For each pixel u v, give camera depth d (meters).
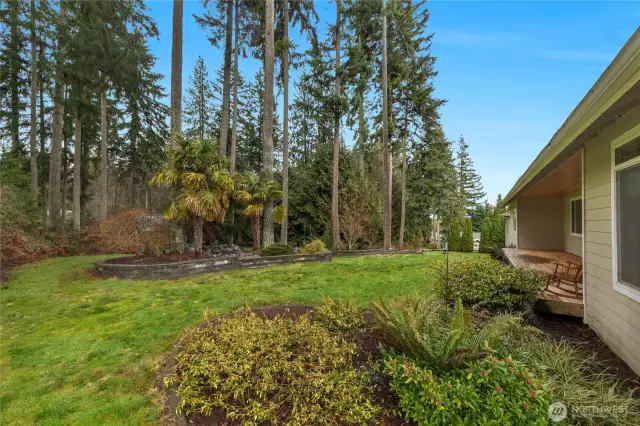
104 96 13.09
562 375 2.51
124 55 11.31
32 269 7.83
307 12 13.38
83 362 2.97
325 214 15.79
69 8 10.81
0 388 2.53
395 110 16.67
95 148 19.03
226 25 13.03
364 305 4.51
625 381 2.65
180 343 3.22
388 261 9.69
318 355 2.69
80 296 5.23
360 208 15.23
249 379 2.40
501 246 16.30
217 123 20.44
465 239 17.05
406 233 17.94
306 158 21.05
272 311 4.07
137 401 2.35
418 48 16.42
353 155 17.34
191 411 2.25
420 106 16.81
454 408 1.94
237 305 4.55
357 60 13.66
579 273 4.97
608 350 3.33
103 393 2.46
